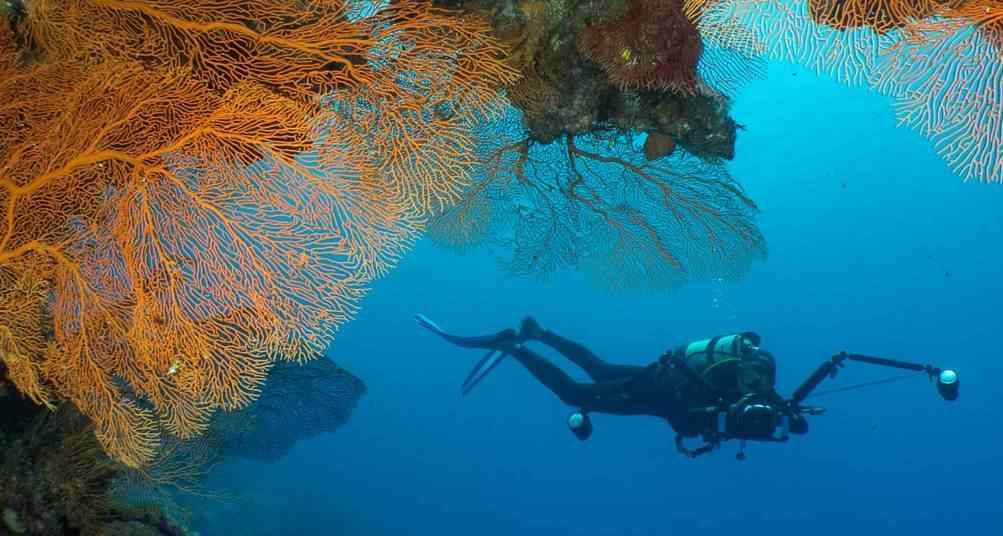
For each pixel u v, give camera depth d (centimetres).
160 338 323
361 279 333
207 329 324
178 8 315
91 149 316
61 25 315
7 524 369
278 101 319
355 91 345
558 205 591
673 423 862
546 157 546
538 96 413
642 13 338
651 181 571
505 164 538
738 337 805
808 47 272
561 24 365
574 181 570
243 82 319
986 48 257
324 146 331
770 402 759
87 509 423
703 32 285
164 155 319
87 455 422
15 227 312
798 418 756
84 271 321
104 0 312
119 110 316
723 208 580
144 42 322
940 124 267
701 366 823
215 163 321
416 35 338
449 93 352
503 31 369
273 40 325
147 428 332
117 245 321
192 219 321
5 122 312
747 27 277
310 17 324
